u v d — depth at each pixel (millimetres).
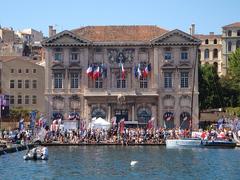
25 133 128625
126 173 82062
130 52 159250
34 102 172500
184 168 87938
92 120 143625
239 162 96125
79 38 158250
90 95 157000
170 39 158375
